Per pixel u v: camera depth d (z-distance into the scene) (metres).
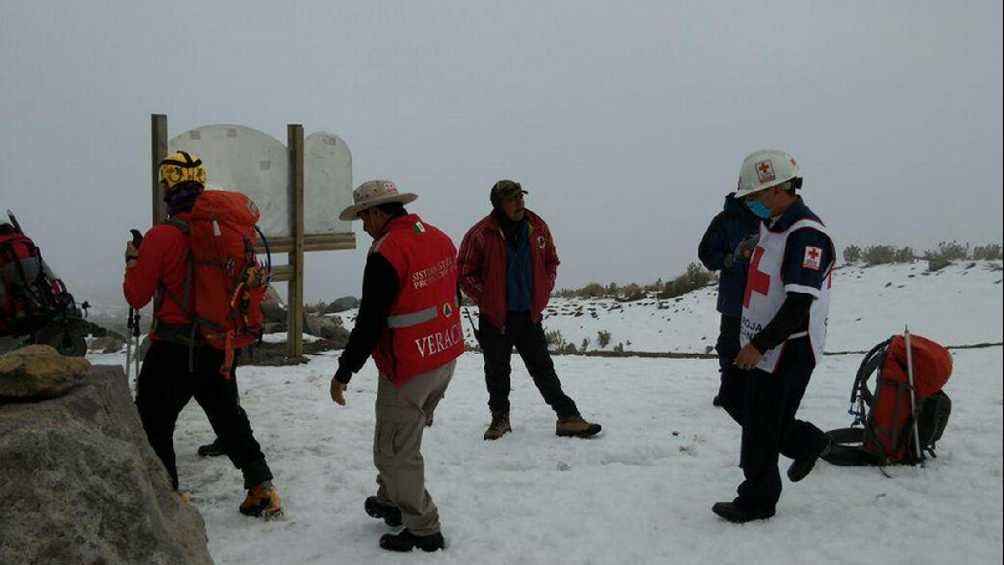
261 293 4.90
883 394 5.61
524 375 9.33
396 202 4.61
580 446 6.41
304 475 5.80
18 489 3.11
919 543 4.40
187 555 3.57
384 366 4.45
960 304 15.29
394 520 4.80
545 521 4.92
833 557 4.29
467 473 5.86
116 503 3.27
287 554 4.52
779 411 4.71
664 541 4.60
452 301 4.60
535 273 6.62
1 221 5.88
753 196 4.69
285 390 8.25
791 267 4.49
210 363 4.78
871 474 5.51
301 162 9.59
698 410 7.51
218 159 8.99
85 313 6.45
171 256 4.67
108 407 3.79
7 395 3.49
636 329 17.12
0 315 5.75
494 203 6.52
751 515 4.79
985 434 6.27
